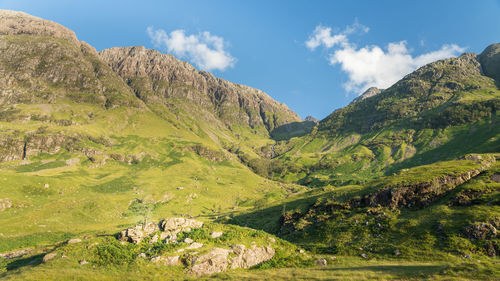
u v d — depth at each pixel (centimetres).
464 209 6850
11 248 11494
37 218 15962
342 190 11675
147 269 4550
